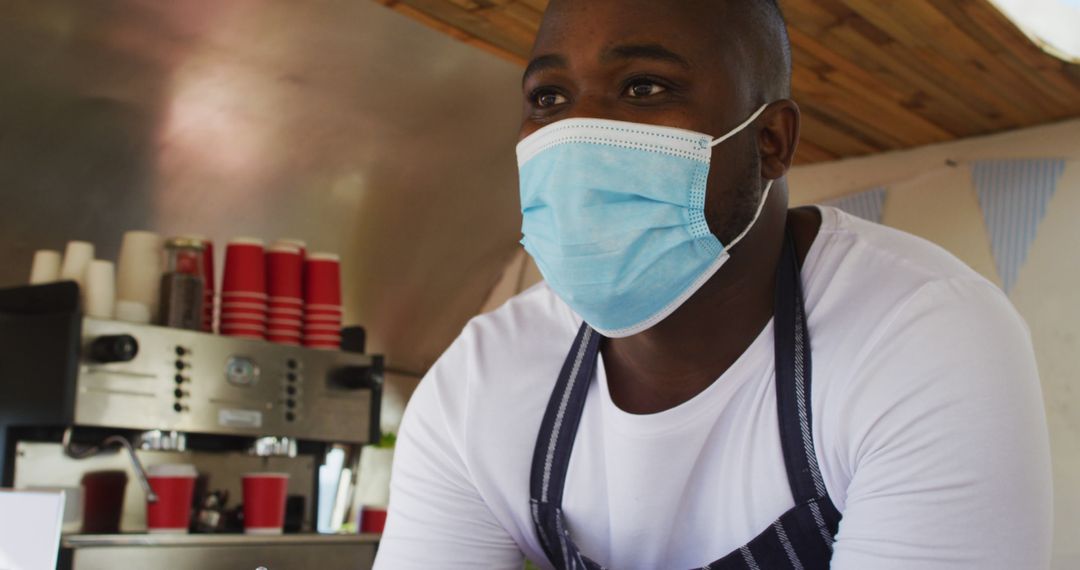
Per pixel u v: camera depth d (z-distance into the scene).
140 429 2.34
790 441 1.07
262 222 2.96
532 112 1.15
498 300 3.68
